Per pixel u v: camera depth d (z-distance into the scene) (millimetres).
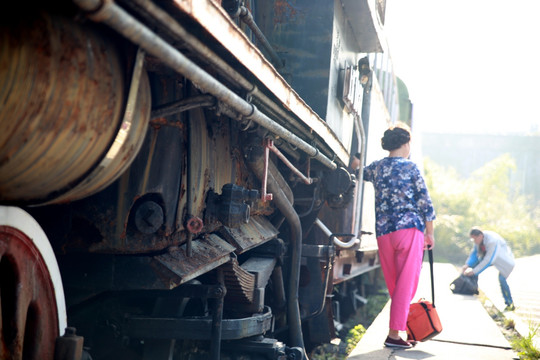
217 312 3389
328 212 6652
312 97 5516
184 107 2658
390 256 5406
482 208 35125
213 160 3539
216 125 3451
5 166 1798
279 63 5461
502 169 42719
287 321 5137
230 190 3412
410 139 5703
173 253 3057
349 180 5859
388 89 10602
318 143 4996
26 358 2205
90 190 2211
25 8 1793
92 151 2012
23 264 2094
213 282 3920
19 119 1746
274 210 5496
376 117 8555
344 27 6195
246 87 2941
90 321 3348
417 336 5590
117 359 3502
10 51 1728
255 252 4953
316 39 5570
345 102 5824
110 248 2760
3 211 1966
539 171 48531
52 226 2764
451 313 8414
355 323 8656
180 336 3396
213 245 3561
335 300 8148
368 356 5121
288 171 5516
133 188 2760
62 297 2361
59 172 1970
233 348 4102
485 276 16859
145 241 2869
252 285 4113
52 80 1802
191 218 3043
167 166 2930
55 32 1832
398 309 5355
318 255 5707
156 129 2840
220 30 2281
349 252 7754
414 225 5289
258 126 3729
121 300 3568
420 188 5363
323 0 5578
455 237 29891
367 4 5938
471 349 5812
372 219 8852
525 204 45625
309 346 6012
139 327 3377
